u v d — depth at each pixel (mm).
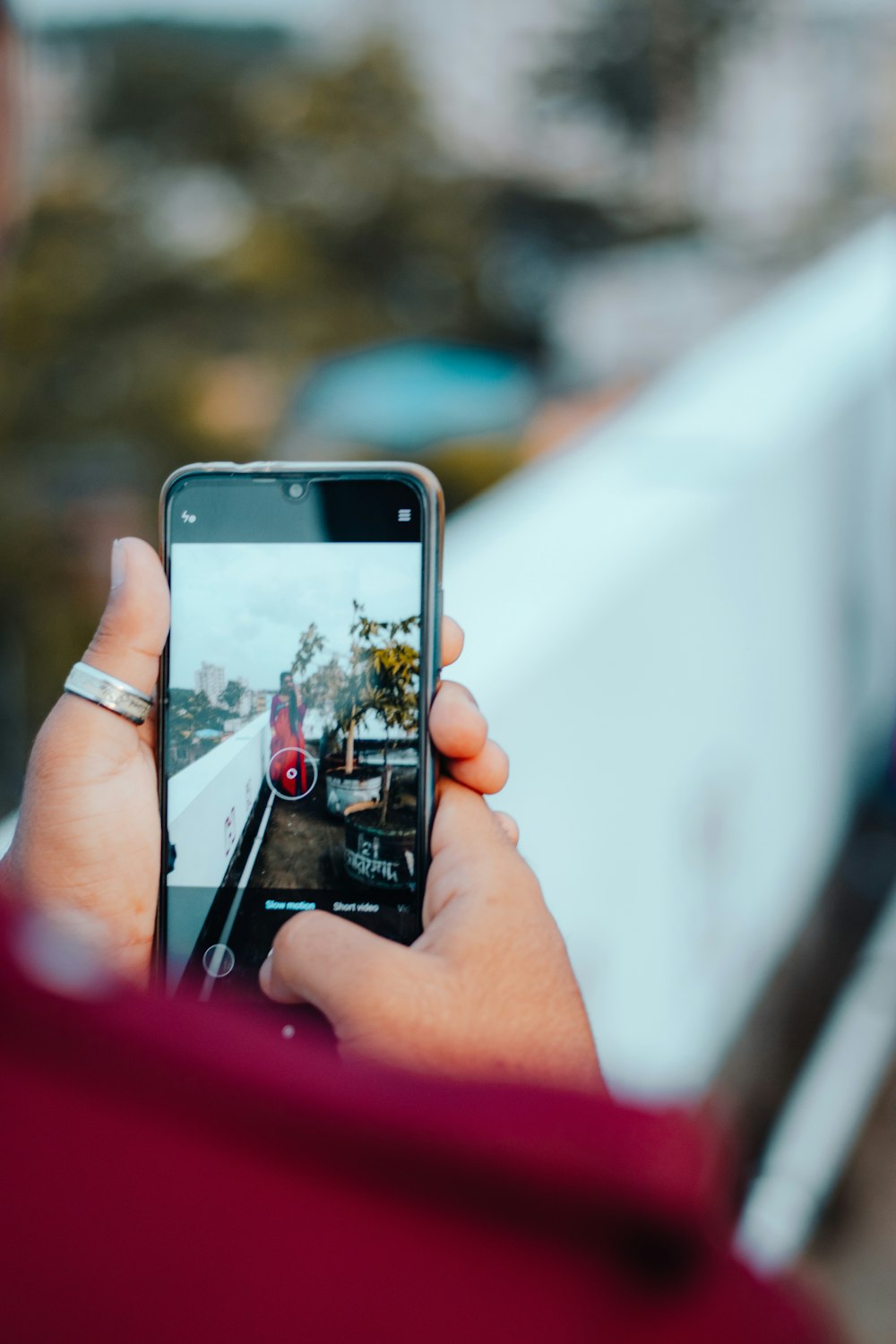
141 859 1132
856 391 3832
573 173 26609
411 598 1183
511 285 23125
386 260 21156
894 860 3832
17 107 1117
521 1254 385
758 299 23266
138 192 17594
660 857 2520
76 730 1100
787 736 3324
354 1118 375
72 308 15625
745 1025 3039
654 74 30000
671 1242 373
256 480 1180
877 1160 2555
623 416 3537
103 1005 372
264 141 21016
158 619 1104
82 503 13609
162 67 20703
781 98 31391
